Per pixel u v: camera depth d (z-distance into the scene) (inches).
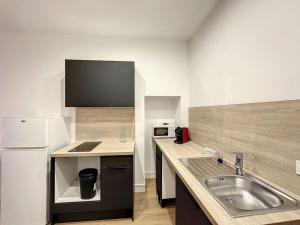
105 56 116.4
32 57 111.5
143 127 118.5
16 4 81.3
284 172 44.7
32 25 101.7
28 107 111.3
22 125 81.4
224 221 32.6
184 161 70.8
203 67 96.2
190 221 50.6
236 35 65.2
